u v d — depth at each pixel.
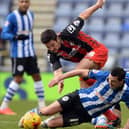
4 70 52.16
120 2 59.78
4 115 33.53
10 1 62.28
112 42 56.84
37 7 62.56
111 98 23.19
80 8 60.19
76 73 23.41
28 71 34.94
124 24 58.06
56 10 60.84
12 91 34.69
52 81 23.31
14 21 34.09
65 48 25.80
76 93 23.66
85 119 23.66
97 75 23.27
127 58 48.47
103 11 59.03
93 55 25.98
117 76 22.12
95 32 57.97
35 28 60.84
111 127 25.52
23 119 24.42
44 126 23.81
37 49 58.66
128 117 32.44
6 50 55.38
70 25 25.72
